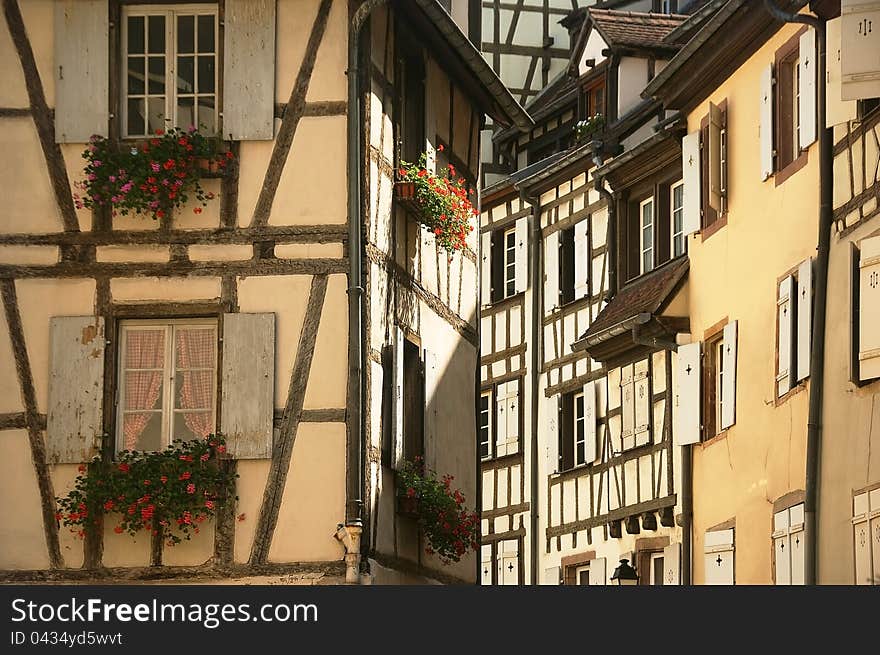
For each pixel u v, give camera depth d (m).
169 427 17.53
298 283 17.55
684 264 23.27
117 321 17.72
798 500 18.88
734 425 21.28
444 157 20.81
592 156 26.83
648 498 24.98
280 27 17.92
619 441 26.14
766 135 20.47
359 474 17.17
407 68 19.80
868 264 17.00
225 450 17.28
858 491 16.92
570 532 28.12
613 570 26.42
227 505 17.22
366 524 17.28
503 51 34.53
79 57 17.97
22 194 17.86
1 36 18.05
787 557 19.06
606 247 27.91
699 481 22.66
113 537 17.28
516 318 30.88
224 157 17.70
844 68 16.98
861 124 17.44
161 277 17.67
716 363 22.41
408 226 19.28
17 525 17.38
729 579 21.23
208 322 17.70
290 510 17.17
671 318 23.06
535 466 29.64
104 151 17.67
